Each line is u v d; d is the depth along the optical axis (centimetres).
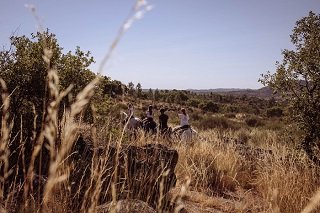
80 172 387
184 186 189
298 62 899
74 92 671
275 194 207
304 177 622
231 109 6506
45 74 620
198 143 1033
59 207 238
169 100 6500
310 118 863
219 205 585
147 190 447
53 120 132
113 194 189
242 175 820
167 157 527
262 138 1789
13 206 247
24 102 623
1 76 583
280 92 942
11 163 385
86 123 555
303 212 144
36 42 628
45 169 387
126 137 696
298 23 937
